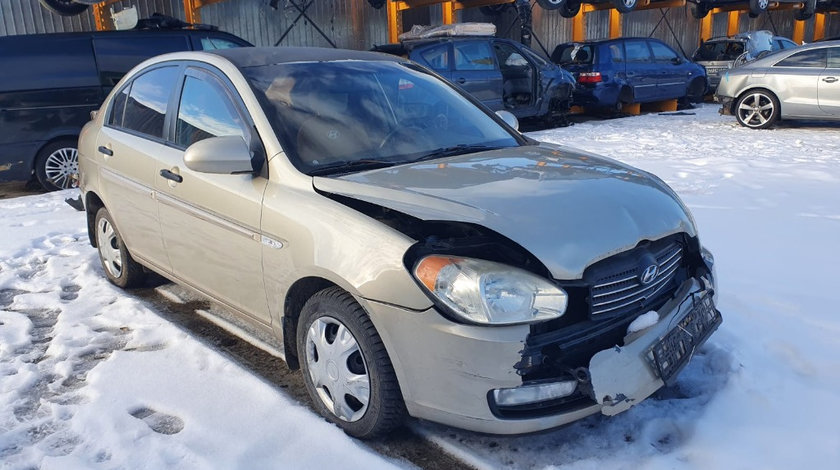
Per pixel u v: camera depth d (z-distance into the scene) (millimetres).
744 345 3297
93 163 4445
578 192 2711
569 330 2436
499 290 2334
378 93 3566
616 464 2521
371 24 16109
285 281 2871
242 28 14289
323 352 2781
